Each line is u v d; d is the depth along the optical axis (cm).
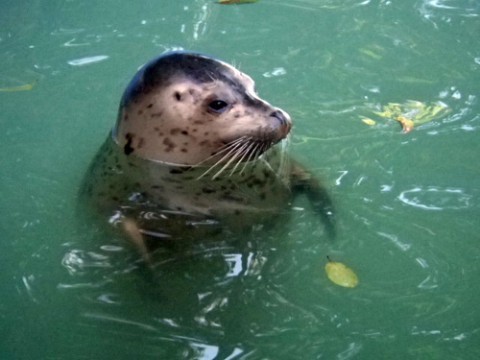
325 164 134
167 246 118
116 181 126
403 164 134
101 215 122
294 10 178
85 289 114
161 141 126
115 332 108
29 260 119
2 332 109
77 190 131
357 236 120
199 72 125
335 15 176
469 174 132
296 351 105
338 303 111
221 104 123
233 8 179
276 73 157
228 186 125
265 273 115
